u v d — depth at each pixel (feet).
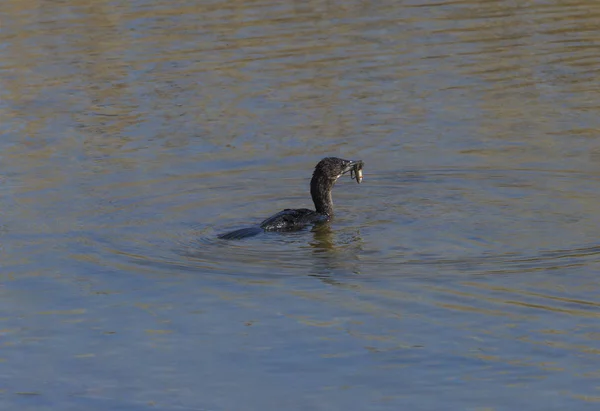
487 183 58.29
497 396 34.88
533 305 41.45
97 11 100.94
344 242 49.88
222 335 40.32
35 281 46.26
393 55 84.17
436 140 65.72
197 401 35.60
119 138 68.08
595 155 61.67
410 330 39.93
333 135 67.15
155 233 52.19
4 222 53.98
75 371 38.17
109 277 46.39
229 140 67.05
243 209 56.18
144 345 39.83
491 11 97.55
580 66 79.56
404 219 53.26
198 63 83.66
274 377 36.99
